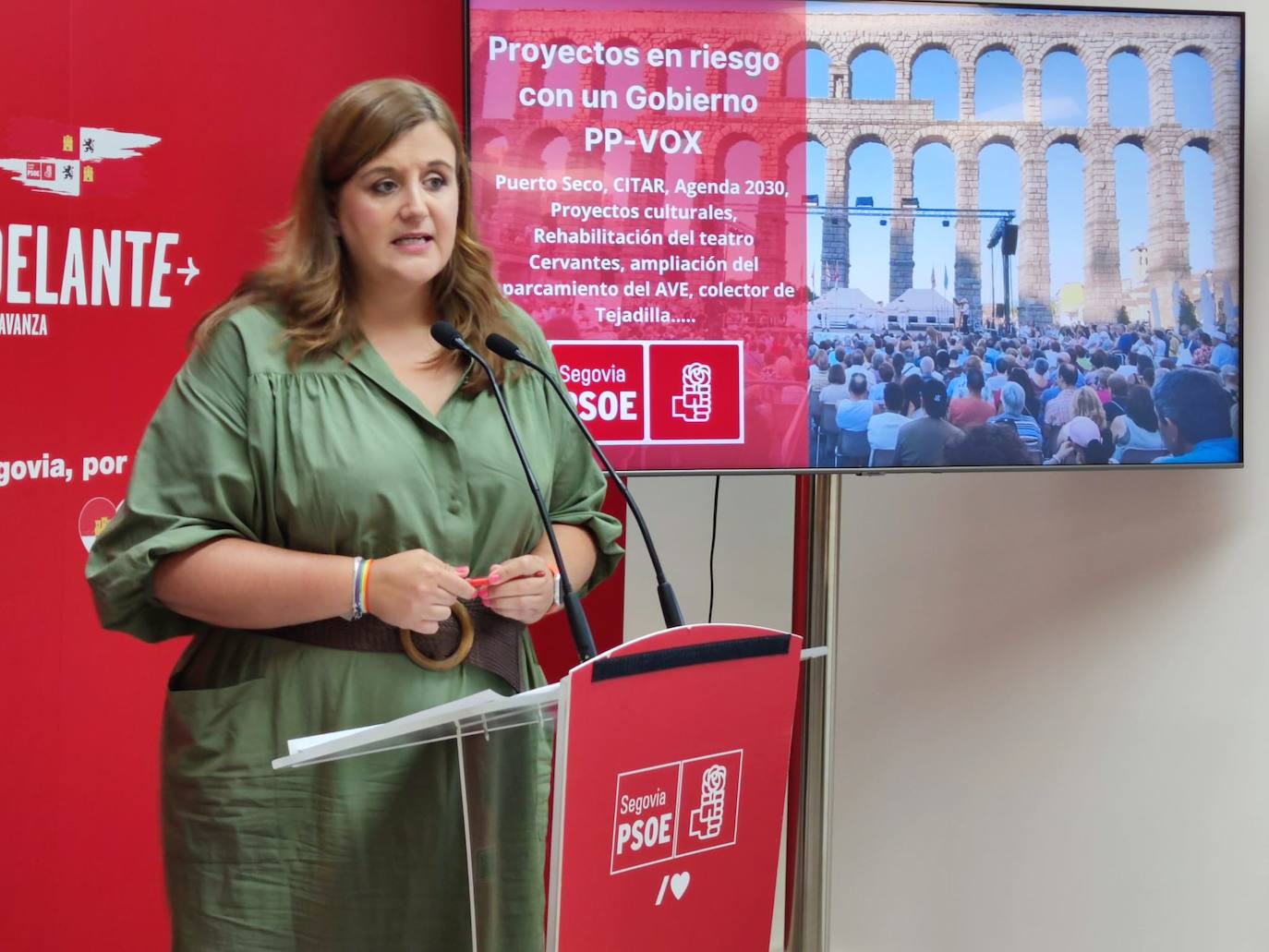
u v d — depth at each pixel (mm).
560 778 1229
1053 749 3102
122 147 2625
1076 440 2662
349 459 1688
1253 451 2865
